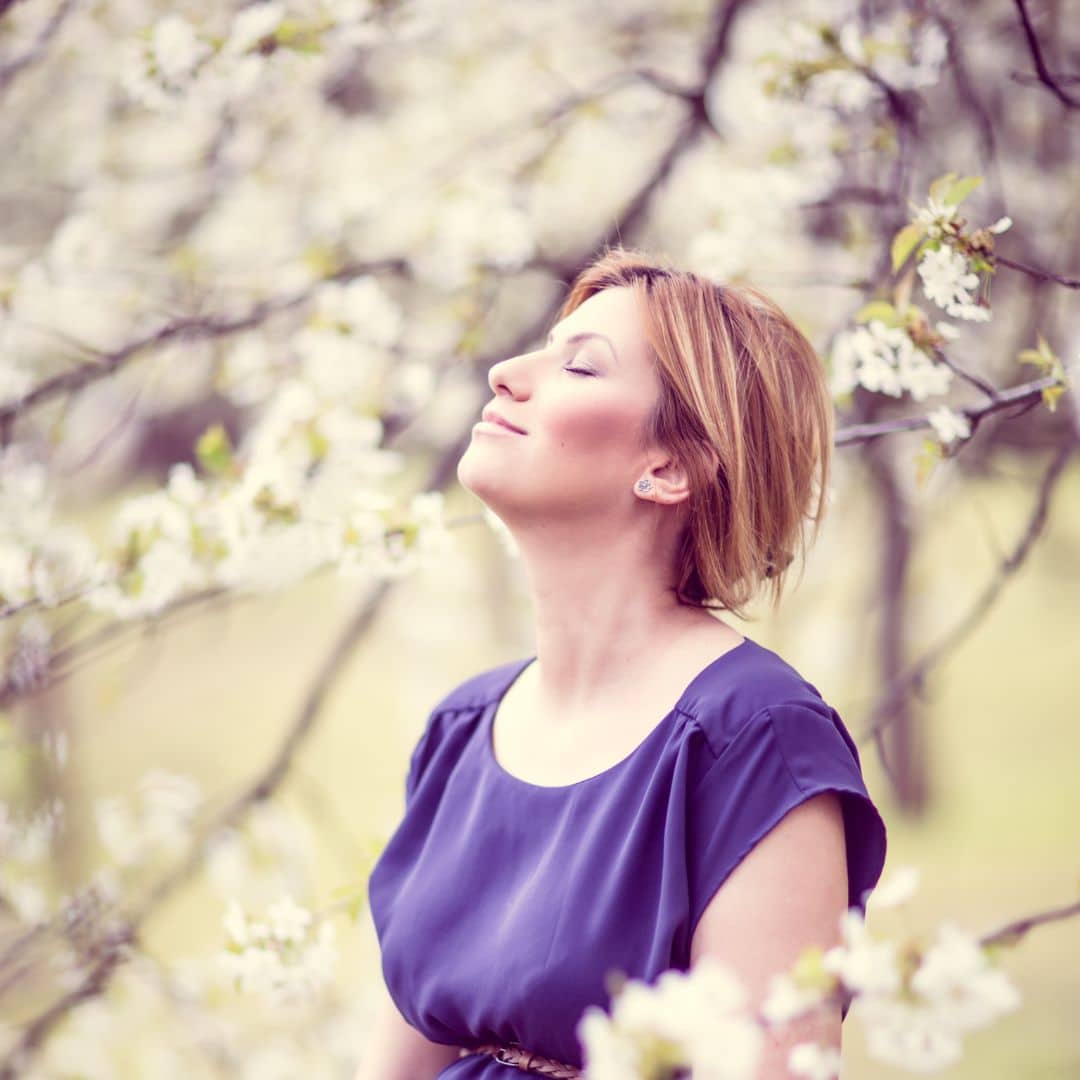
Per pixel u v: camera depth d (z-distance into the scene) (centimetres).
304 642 1534
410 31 369
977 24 427
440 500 291
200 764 1187
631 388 204
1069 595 1420
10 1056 407
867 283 331
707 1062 130
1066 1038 724
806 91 323
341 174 598
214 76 342
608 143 552
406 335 466
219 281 452
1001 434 445
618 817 188
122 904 437
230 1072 469
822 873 177
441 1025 201
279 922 258
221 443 315
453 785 218
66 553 362
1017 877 1002
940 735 1178
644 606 204
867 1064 706
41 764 399
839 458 562
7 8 397
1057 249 432
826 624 880
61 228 450
